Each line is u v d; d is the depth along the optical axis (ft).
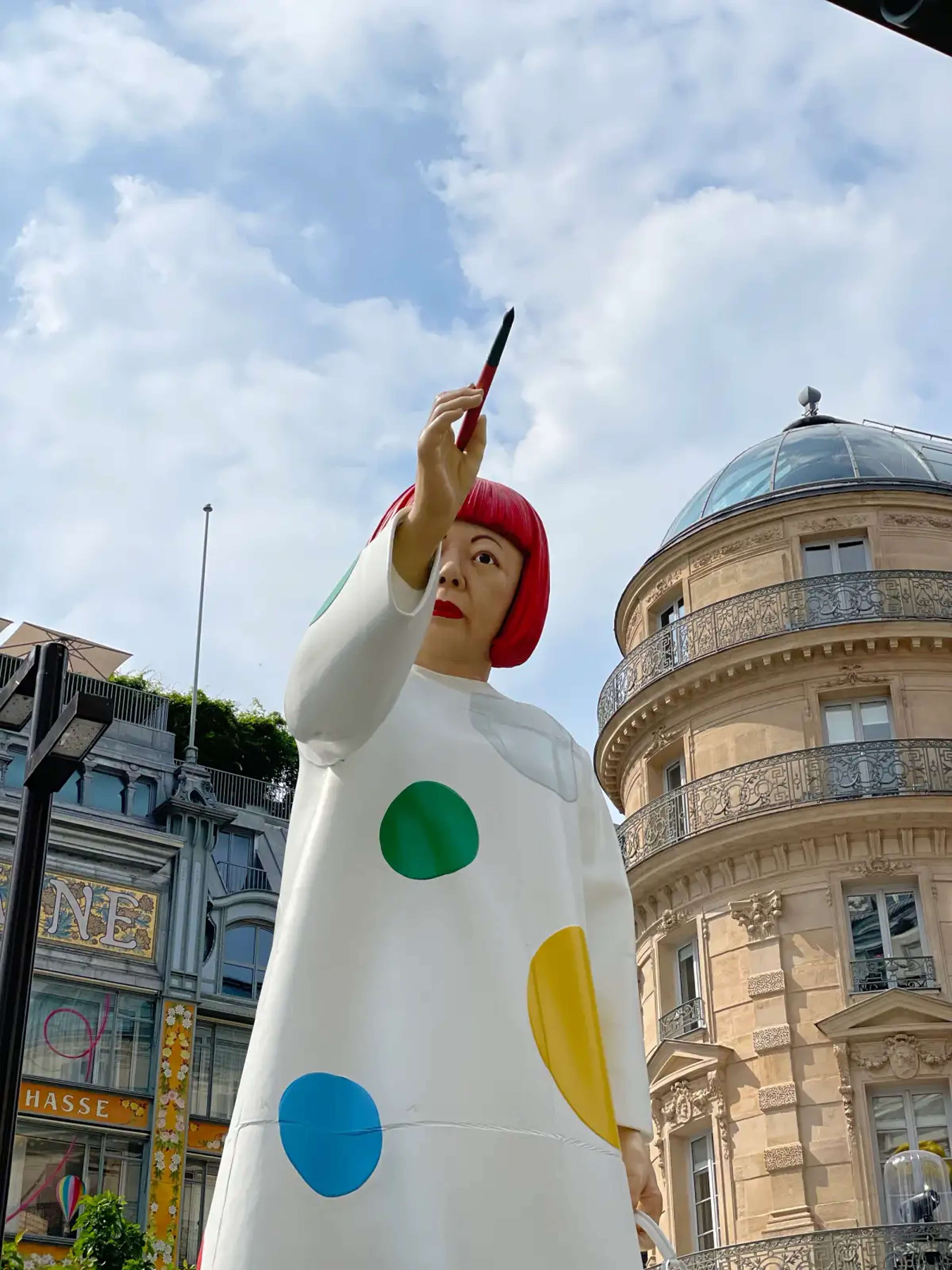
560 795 13.42
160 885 113.70
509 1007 11.73
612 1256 11.14
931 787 85.56
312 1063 11.37
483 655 14.58
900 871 84.38
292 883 12.30
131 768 119.14
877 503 95.76
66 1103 102.42
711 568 98.58
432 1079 11.23
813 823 85.51
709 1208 83.87
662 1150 86.89
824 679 90.53
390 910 11.96
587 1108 11.73
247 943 117.50
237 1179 11.16
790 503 96.58
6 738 113.29
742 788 89.04
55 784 35.19
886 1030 80.23
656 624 102.73
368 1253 10.63
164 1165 104.32
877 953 83.66
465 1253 10.68
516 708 13.84
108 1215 74.69
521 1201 11.02
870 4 14.93
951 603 91.66
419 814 12.36
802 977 83.71
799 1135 80.28
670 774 98.12
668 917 90.99
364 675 11.46
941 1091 79.51
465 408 11.75
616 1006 13.44
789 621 92.12
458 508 11.61
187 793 119.44
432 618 14.29
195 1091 108.99
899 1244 74.95
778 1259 77.05
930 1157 77.15
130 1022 108.27
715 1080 83.92
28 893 34.04
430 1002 11.55
